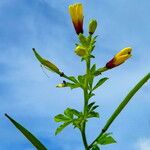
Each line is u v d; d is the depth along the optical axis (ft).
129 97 0.35
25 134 0.33
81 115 0.35
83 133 0.35
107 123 0.35
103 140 0.35
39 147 0.33
